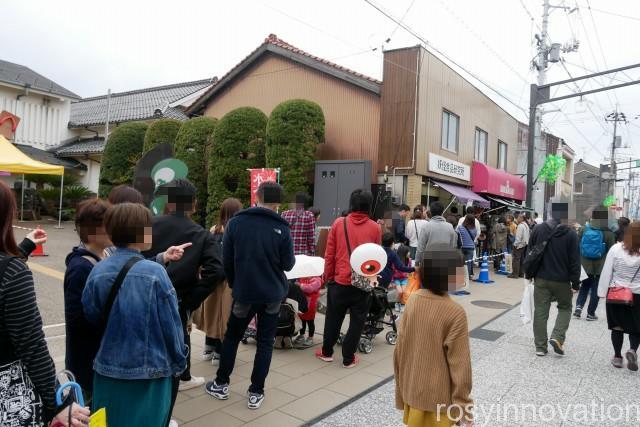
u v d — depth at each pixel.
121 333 2.18
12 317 1.76
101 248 2.68
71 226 17.53
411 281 5.78
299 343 5.46
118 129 16.39
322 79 13.68
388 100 12.34
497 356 5.41
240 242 3.72
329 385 4.33
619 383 4.63
